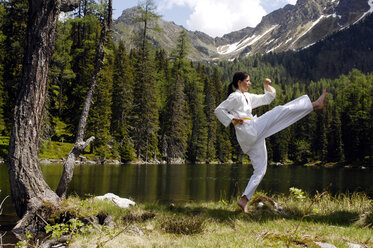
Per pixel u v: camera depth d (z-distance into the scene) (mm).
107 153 34469
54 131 34500
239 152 56344
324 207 5477
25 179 5113
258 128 4031
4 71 29328
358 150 51219
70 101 39000
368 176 26281
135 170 24703
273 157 62250
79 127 6184
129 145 38156
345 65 199875
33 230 4812
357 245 3018
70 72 37250
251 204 5359
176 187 14859
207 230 3764
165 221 4094
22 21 26219
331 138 55219
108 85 36656
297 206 5422
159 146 43844
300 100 4125
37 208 5020
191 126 49594
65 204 5227
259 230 3576
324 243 2986
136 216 4699
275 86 106938
